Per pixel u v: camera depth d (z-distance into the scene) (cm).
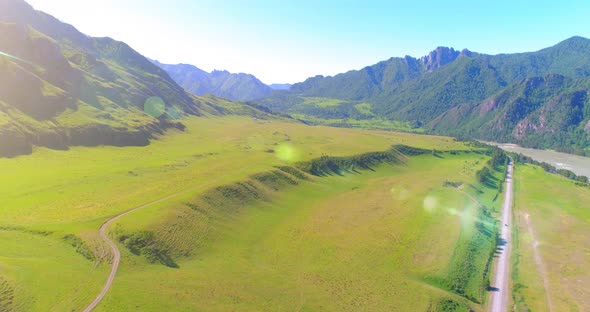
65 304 5366
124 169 12800
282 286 7275
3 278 5525
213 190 11281
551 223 13412
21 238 7075
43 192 9644
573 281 9069
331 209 12756
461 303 7525
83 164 13162
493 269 9631
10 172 11169
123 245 7356
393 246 9869
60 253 6769
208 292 6519
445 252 9731
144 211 8925
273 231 10300
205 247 8456
